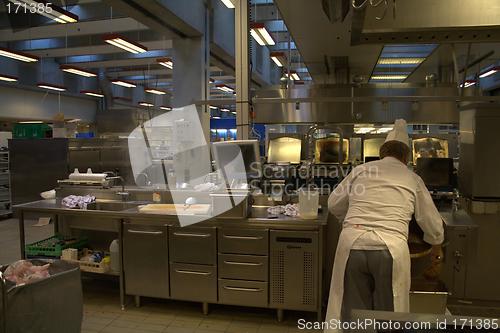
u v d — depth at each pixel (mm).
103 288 3502
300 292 2770
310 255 2738
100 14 6043
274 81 9922
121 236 3047
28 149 6777
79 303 2053
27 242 5125
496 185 2961
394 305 1979
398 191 2129
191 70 6016
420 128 6691
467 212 3080
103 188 3740
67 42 7734
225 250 2852
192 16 5559
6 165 6949
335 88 4996
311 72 5531
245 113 3615
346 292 2107
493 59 6520
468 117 3094
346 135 4746
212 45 6543
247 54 3611
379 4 1898
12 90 8867
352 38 2217
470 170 3041
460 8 1931
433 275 2475
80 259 3270
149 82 12664
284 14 2930
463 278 3045
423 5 1951
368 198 2164
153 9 4750
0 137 7316
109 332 2703
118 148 6473
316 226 2715
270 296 2812
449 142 4434
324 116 4965
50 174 6730
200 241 2885
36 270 2021
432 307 2367
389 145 2375
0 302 1730
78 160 6668
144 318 2922
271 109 4980
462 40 2221
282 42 7668
